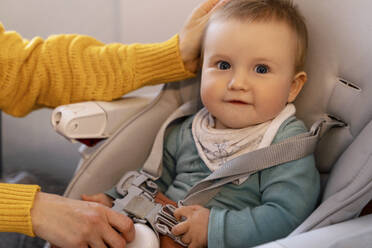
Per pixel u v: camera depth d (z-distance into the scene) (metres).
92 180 0.81
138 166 0.87
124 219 0.62
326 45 0.71
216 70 0.71
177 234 0.65
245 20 0.68
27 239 1.29
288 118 0.72
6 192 0.62
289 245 0.47
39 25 1.41
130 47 0.85
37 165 1.61
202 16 0.83
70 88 0.85
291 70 0.71
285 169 0.67
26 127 1.56
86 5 1.32
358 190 0.57
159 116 0.87
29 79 0.82
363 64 0.66
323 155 0.74
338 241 0.48
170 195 0.78
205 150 0.75
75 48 0.84
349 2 0.67
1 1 1.41
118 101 0.88
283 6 0.72
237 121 0.71
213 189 0.70
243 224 0.64
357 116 0.68
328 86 0.72
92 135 0.82
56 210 0.61
